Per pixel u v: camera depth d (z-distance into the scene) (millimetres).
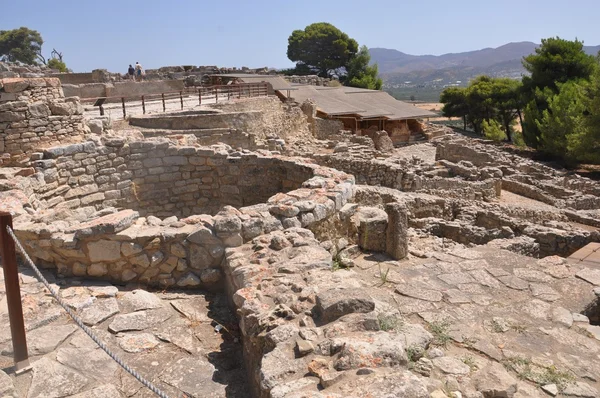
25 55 57719
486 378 4184
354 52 61188
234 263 5535
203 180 10297
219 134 16500
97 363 4438
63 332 4836
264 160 9781
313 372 3418
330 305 4090
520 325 5211
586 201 20875
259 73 46938
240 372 4477
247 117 20203
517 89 45781
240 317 4789
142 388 4164
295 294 4594
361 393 3037
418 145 35469
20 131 10164
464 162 24531
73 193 9430
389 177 18109
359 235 8281
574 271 6520
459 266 6754
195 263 6035
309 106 30688
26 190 8172
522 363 4508
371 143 27453
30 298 5344
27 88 10359
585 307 5660
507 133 52094
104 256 5945
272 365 3555
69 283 5914
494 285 6145
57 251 6008
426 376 4156
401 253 8203
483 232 12273
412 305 5613
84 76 29016
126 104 22547
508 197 21609
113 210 7395
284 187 9594
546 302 5734
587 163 36375
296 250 5605
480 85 51562
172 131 15969
